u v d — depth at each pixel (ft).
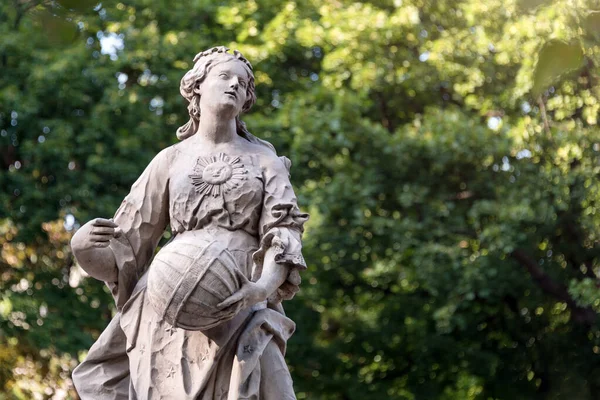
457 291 51.62
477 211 50.93
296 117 52.06
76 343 48.80
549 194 50.34
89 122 50.67
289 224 18.53
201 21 56.90
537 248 52.85
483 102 54.65
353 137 52.65
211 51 19.61
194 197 18.81
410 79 55.06
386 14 56.29
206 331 18.12
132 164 50.55
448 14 56.03
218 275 17.06
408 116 58.65
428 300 57.00
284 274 18.04
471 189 53.11
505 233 50.06
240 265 18.44
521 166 51.03
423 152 52.03
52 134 49.83
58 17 16.70
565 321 55.57
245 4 56.80
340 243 53.62
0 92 49.49
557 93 48.62
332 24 54.90
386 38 54.90
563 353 55.01
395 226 52.19
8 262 51.37
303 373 55.72
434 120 52.75
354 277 56.95
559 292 52.90
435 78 55.16
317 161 53.57
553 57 17.80
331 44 56.03
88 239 18.47
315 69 58.54
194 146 19.34
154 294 17.15
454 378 56.95
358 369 56.80
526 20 48.73
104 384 18.97
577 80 47.16
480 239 50.80
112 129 51.21
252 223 18.79
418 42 55.72
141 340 18.54
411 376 57.11
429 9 55.98
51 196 49.83
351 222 53.26
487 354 55.93
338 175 52.19
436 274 51.75
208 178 18.83
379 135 52.60
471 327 56.24
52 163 49.93
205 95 19.30
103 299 50.52
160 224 19.31
